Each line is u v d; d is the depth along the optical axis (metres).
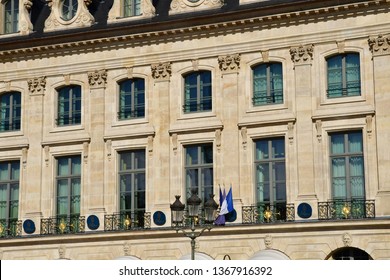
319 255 36.84
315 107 38.31
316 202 37.53
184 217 39.53
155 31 41.28
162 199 40.41
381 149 36.84
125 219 41.12
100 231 41.03
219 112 40.03
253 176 39.12
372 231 36.06
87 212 41.88
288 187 38.22
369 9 37.66
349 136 37.94
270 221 38.31
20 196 43.44
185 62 41.03
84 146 42.44
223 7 40.47
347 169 37.72
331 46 38.34
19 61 44.56
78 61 43.25
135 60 42.03
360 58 37.75
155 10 42.25
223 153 39.62
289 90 38.84
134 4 42.94
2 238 42.94
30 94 44.16
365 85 37.53
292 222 37.31
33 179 43.25
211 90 40.53
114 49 42.53
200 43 40.75
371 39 37.47
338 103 37.94
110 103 42.41
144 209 41.03
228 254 38.44
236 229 38.25
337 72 38.44
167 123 40.97
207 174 40.09
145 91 41.72
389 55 37.28
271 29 39.44
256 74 39.97
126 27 41.69
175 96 41.09
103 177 41.84
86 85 43.06
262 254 36.84
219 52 40.31
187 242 39.25
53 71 43.78
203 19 40.25
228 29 40.19
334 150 38.16
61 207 42.91
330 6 38.03
